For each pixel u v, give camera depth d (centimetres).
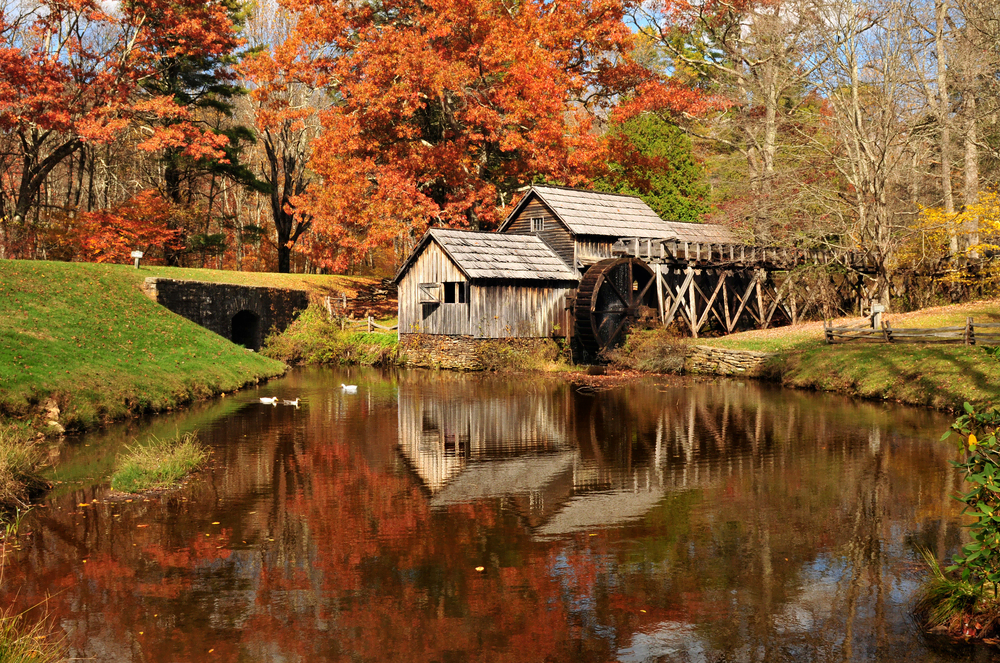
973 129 3209
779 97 4400
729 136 4816
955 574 794
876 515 1015
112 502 1105
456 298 3228
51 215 3881
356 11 4044
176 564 855
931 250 3391
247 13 4941
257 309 3459
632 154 4378
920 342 2391
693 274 3444
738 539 925
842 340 2675
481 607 737
